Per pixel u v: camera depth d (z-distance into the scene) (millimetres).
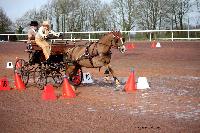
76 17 77688
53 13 78875
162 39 50406
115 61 27422
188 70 21875
